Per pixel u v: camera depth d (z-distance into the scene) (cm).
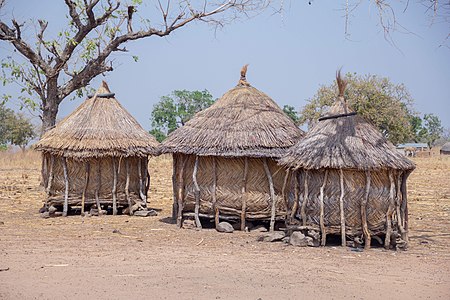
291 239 1014
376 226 988
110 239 1058
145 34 2088
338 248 984
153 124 5506
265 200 1166
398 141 4609
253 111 1214
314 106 4781
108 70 2155
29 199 1730
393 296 670
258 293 667
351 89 4569
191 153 1169
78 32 2038
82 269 782
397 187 998
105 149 1377
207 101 5581
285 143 1160
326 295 666
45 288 682
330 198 998
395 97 4641
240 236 1115
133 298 642
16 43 1970
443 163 4147
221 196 1179
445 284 730
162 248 967
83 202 1402
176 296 650
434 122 9500
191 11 2023
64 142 1379
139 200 1439
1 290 671
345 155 984
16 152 3959
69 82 2111
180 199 1219
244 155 1137
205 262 845
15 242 1007
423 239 1088
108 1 2023
